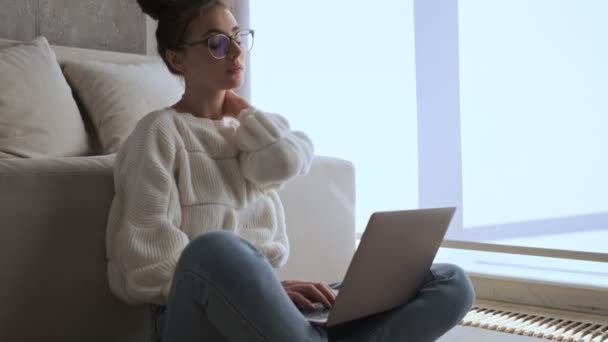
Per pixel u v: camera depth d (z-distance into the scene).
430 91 2.94
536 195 2.72
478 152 2.84
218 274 1.25
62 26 2.91
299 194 2.23
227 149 1.61
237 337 1.25
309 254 2.27
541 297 2.68
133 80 2.53
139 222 1.45
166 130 1.53
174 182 1.50
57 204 1.58
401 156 3.03
